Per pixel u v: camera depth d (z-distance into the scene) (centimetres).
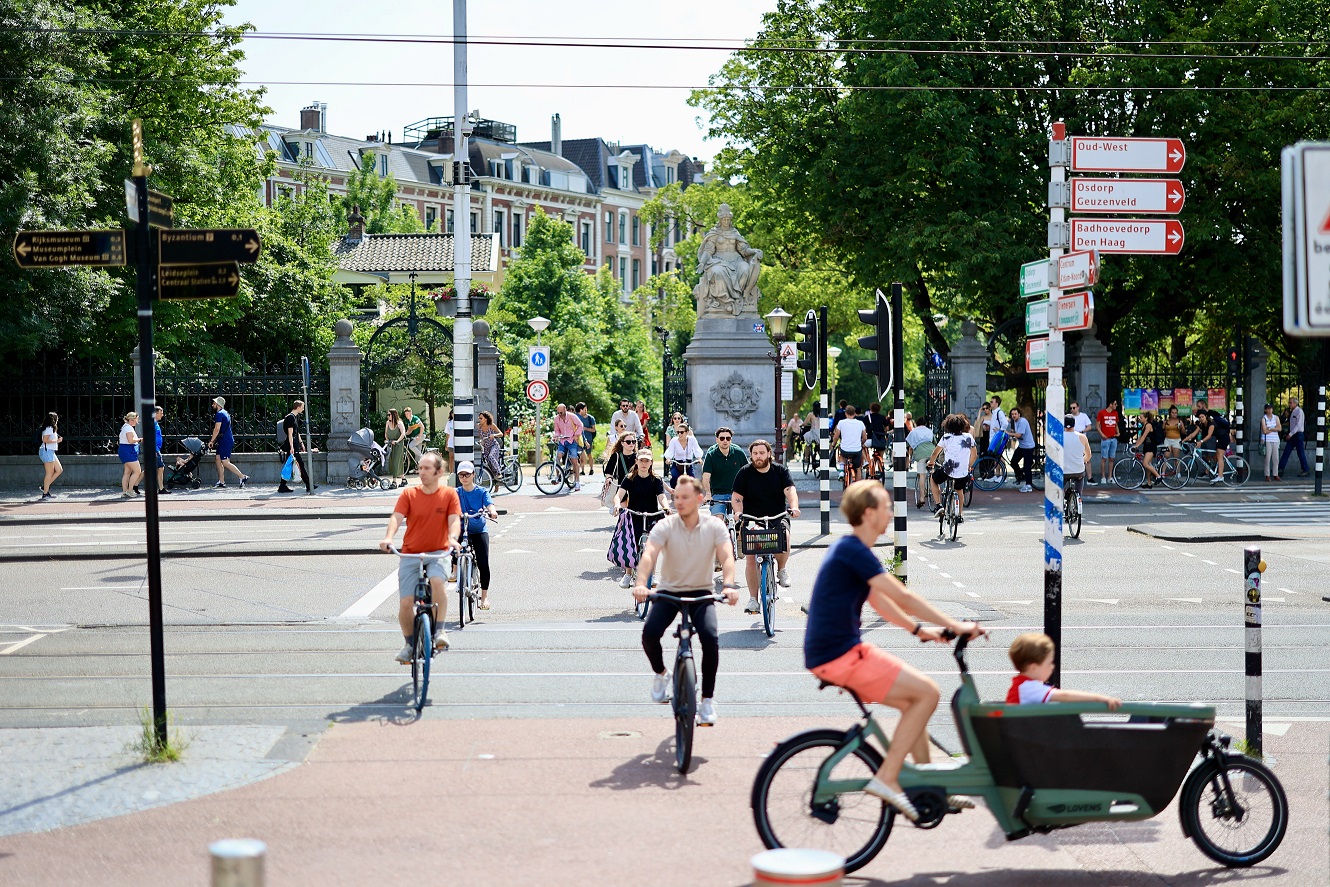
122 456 3638
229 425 3969
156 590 1053
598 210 12181
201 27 4550
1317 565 2250
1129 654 1506
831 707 1243
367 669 1439
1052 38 4216
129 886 770
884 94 4050
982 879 792
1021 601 1895
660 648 1112
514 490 3938
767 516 1683
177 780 988
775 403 4156
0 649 1559
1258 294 4241
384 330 4619
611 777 998
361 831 868
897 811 781
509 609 1855
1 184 3575
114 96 4197
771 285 6134
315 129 10012
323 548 2455
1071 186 1120
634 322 9244
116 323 4456
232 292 1059
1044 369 1166
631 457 2873
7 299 3662
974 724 788
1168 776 791
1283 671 1412
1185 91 3922
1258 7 3959
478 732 1146
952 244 3966
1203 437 4025
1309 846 848
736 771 1012
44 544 2598
